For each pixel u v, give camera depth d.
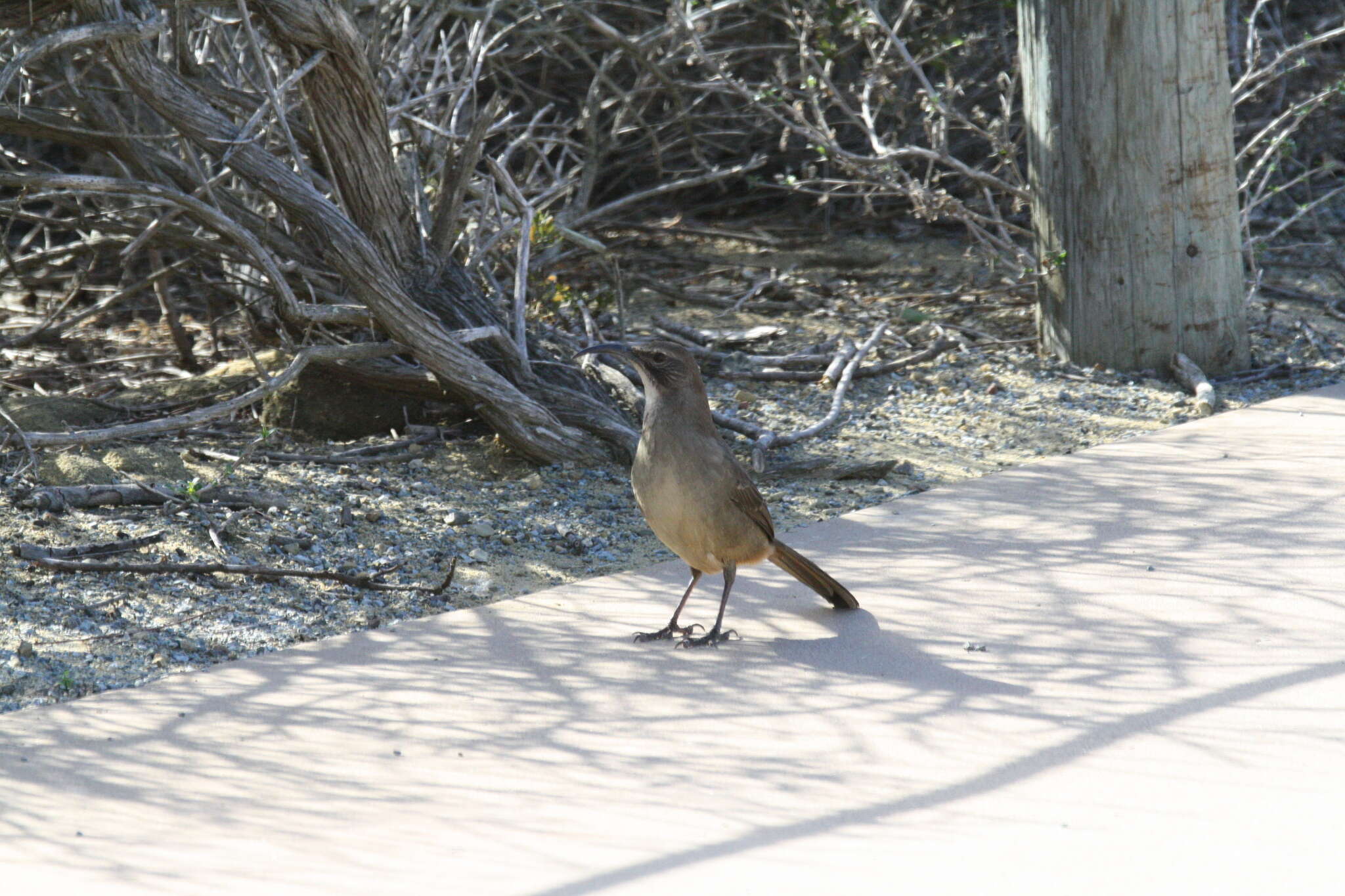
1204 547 10.02
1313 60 21.52
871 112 20.02
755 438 12.71
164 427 10.30
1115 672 8.02
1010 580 9.55
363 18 16.16
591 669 8.25
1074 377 14.71
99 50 10.51
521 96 19.97
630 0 20.72
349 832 6.33
